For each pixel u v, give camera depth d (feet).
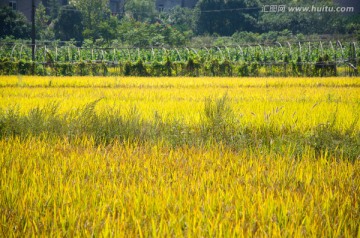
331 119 68.44
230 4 498.69
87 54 251.80
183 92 121.80
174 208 31.37
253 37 435.53
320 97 108.27
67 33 449.06
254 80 172.65
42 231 28.25
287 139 57.36
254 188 36.45
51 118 62.34
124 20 460.55
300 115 72.90
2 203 33.04
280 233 28.63
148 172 40.06
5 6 426.92
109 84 152.97
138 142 57.47
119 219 29.30
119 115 63.77
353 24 455.22
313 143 55.31
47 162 44.24
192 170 42.14
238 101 97.86
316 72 216.74
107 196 33.78
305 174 42.09
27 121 61.46
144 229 28.55
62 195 34.04
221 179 39.50
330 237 28.63
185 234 28.04
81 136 59.11
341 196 35.09
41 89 129.80
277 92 121.80
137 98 107.45
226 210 31.27
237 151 54.54
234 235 27.53
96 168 41.93
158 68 218.79
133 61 232.73
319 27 478.18
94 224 28.50
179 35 399.65
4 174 38.86
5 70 211.82
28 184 37.91
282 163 45.37
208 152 49.67
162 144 56.59
